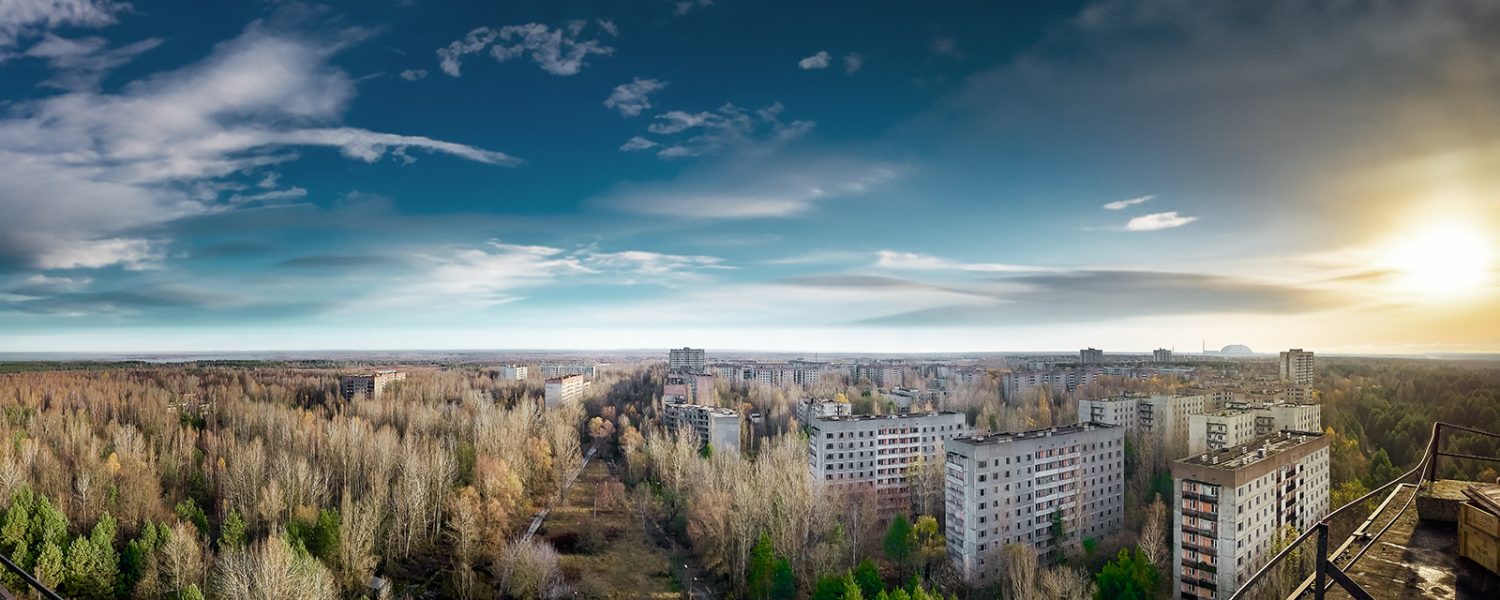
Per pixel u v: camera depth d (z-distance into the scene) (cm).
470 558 13725
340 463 17725
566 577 13788
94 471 14425
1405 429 18388
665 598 13075
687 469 18275
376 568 13762
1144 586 10619
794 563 13000
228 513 14300
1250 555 11181
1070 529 14050
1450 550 2622
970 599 12106
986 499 12812
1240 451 12406
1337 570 1906
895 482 18400
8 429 18462
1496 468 14762
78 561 10988
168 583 11281
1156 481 16612
